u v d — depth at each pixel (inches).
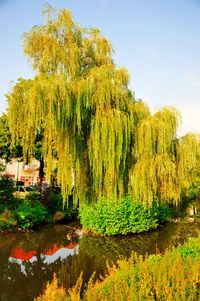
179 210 879.7
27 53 630.5
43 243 594.9
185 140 655.1
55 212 807.7
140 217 655.1
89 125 562.3
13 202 775.1
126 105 578.6
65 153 571.5
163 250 554.3
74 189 617.3
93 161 548.1
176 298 201.3
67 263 486.6
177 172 646.5
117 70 612.4
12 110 511.5
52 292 256.8
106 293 208.4
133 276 221.8
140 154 595.8
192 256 286.4
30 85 521.7
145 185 580.7
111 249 561.6
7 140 1025.5
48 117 499.5
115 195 606.9
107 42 655.8
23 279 416.5
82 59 645.3
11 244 581.3
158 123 586.6
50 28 630.5
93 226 651.5
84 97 522.3
